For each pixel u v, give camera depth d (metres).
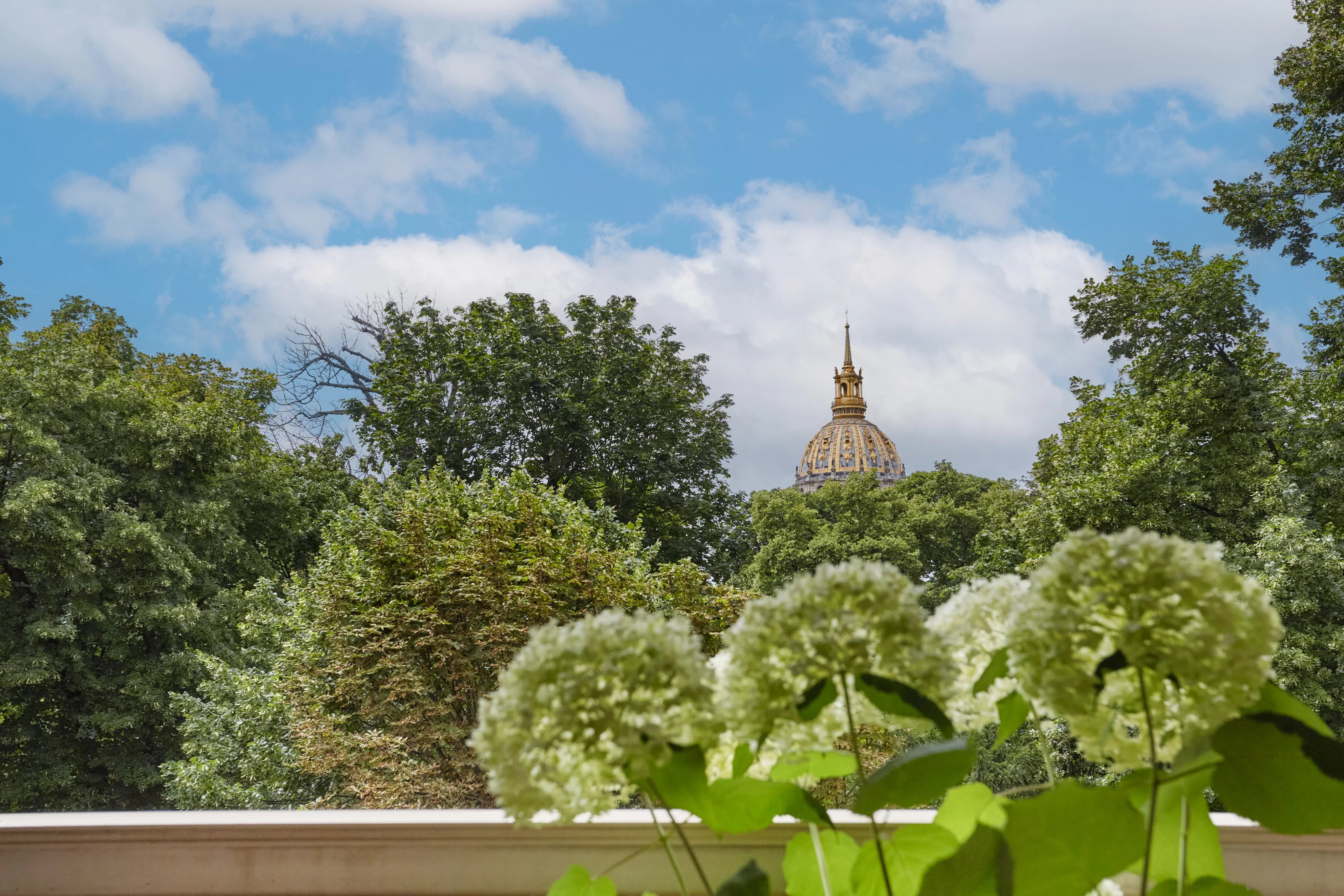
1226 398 16.66
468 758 11.24
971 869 0.85
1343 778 0.78
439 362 24.48
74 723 17.70
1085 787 0.81
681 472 24.47
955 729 1.02
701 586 13.58
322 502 23.44
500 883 1.53
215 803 12.08
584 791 0.95
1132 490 15.49
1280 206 16.08
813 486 103.69
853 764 1.12
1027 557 16.84
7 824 1.54
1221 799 0.89
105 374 20.75
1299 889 1.49
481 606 11.77
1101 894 1.09
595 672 0.86
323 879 1.54
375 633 11.72
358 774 11.02
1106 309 18.00
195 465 19.03
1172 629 0.79
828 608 0.89
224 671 13.99
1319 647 12.73
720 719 0.93
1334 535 14.35
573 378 24.19
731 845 1.50
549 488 15.78
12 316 20.64
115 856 1.56
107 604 16.86
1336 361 15.32
